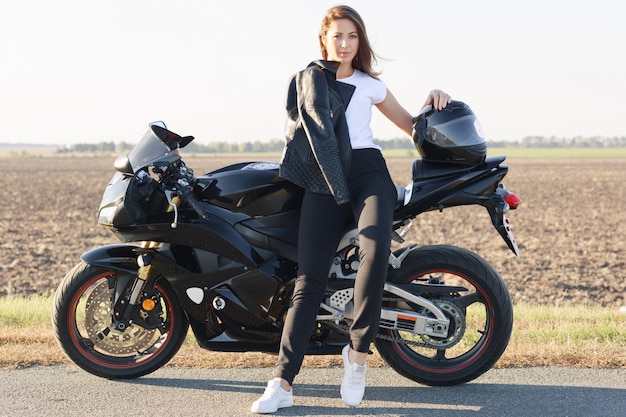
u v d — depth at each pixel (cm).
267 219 436
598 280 1509
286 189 435
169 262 439
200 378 459
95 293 459
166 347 460
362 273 400
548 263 1767
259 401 396
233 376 463
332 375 466
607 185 5638
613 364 475
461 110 439
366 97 423
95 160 16500
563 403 410
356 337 405
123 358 462
